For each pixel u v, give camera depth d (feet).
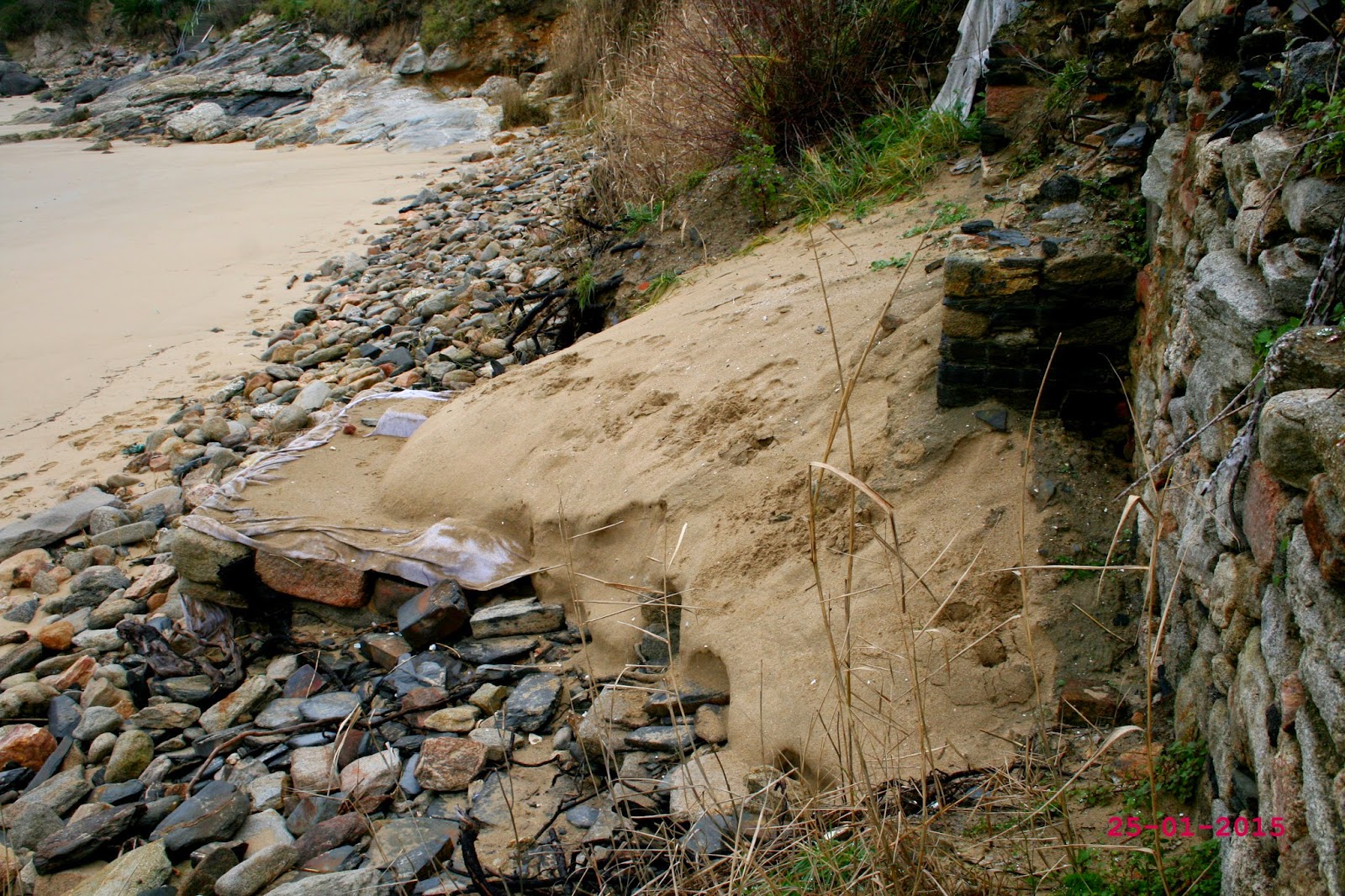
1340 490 4.98
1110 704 8.99
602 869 9.08
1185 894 6.72
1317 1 7.80
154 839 10.75
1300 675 5.37
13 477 20.11
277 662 13.83
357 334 24.95
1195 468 8.04
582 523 13.61
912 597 10.31
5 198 41.83
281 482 15.89
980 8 20.01
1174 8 12.51
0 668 14.33
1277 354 6.07
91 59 82.58
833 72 22.99
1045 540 10.30
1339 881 4.78
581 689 12.18
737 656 10.80
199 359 24.95
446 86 53.98
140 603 15.66
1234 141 8.05
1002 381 11.41
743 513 12.12
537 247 28.78
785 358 13.83
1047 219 12.03
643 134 26.32
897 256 15.31
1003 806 8.31
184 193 40.98
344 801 10.87
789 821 8.93
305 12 64.44
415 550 14.15
